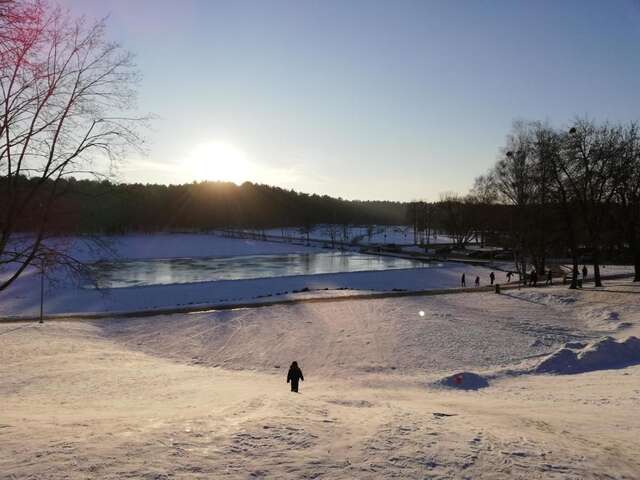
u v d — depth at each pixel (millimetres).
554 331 29578
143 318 34406
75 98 10953
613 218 45750
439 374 21938
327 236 190625
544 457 7082
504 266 78688
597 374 19984
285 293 48062
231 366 24625
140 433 7336
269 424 8070
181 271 77500
